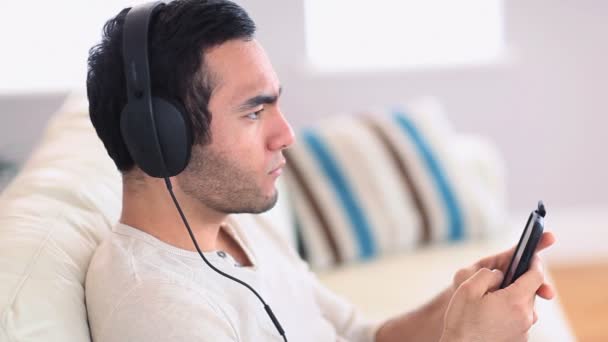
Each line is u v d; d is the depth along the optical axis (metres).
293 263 1.49
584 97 3.34
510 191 3.46
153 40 1.04
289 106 3.28
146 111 1.02
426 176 2.54
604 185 3.46
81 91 2.07
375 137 2.58
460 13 3.36
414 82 3.30
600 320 3.06
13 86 3.12
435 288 2.23
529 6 3.24
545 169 3.43
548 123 3.37
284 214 2.21
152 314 1.01
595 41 3.27
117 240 1.11
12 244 1.12
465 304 1.09
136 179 1.12
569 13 3.23
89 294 1.10
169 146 1.04
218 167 1.09
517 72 3.30
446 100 3.33
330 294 1.48
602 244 3.51
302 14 3.17
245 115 1.09
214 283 1.11
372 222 2.46
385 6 3.35
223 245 1.28
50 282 1.08
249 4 3.15
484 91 3.32
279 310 1.25
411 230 2.50
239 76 1.07
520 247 1.12
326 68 3.25
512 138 3.39
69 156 1.53
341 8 3.34
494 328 1.08
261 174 1.12
